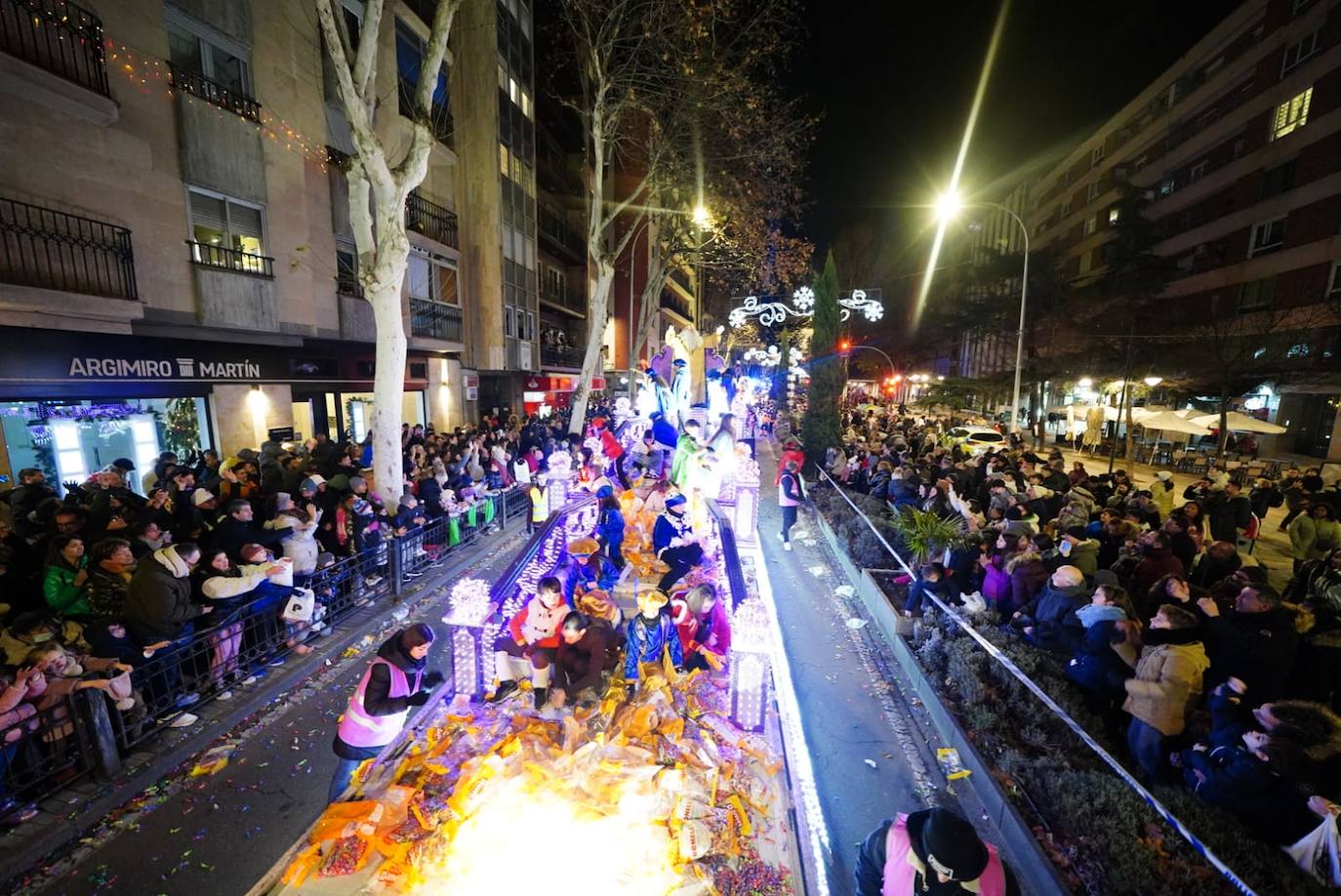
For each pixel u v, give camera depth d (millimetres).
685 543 7398
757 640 5316
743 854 4074
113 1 10016
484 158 22156
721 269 28266
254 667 6496
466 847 4047
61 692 4621
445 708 5883
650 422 11953
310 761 5297
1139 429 29078
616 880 3818
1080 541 7574
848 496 14070
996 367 46156
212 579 6035
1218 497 10617
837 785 5227
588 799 4441
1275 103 26359
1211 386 24062
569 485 10477
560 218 33500
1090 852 4105
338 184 15008
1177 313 30656
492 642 5863
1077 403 32781
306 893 3793
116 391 10227
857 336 59719
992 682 6105
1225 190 29484
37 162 9055
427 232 19750
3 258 8578
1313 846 3664
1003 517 9445
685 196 22125
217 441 12477
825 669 7230
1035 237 52375
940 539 8289
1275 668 4898
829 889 4156
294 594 6820
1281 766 3832
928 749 5680
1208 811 4203
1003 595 7406
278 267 13297
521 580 6953
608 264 19594
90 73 9570
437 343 19750
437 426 20922
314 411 15859
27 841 4129
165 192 10961
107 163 9992
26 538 6836
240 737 5605
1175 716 4641
